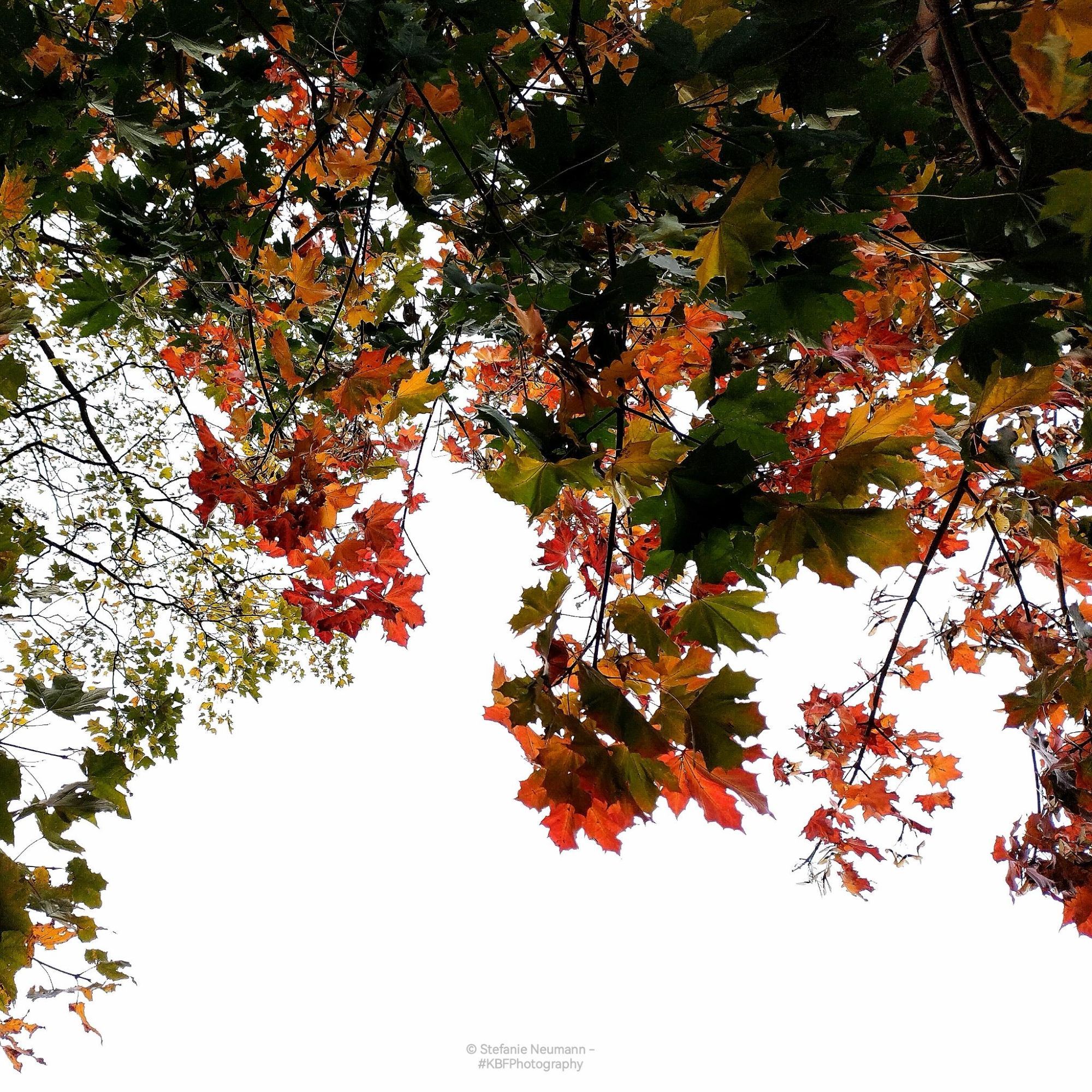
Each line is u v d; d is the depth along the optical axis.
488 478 1.30
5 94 1.47
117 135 1.79
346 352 2.44
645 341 1.81
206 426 1.62
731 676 1.11
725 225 1.17
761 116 1.33
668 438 1.28
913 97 1.20
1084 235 1.02
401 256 2.38
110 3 1.99
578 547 1.80
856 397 2.42
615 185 1.17
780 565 1.25
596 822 1.17
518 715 1.14
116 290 2.20
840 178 1.34
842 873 2.30
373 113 1.72
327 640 1.77
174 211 2.09
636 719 1.09
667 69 1.09
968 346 1.26
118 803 1.26
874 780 2.19
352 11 1.19
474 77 1.48
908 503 2.32
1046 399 1.38
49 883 1.19
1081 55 0.87
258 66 1.74
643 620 1.24
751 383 1.32
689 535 1.17
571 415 1.34
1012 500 1.82
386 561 1.77
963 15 1.38
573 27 1.28
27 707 1.33
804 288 1.24
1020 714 1.69
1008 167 1.31
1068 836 1.83
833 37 1.09
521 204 1.57
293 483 1.62
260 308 2.15
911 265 1.71
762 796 1.09
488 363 2.76
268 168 2.10
